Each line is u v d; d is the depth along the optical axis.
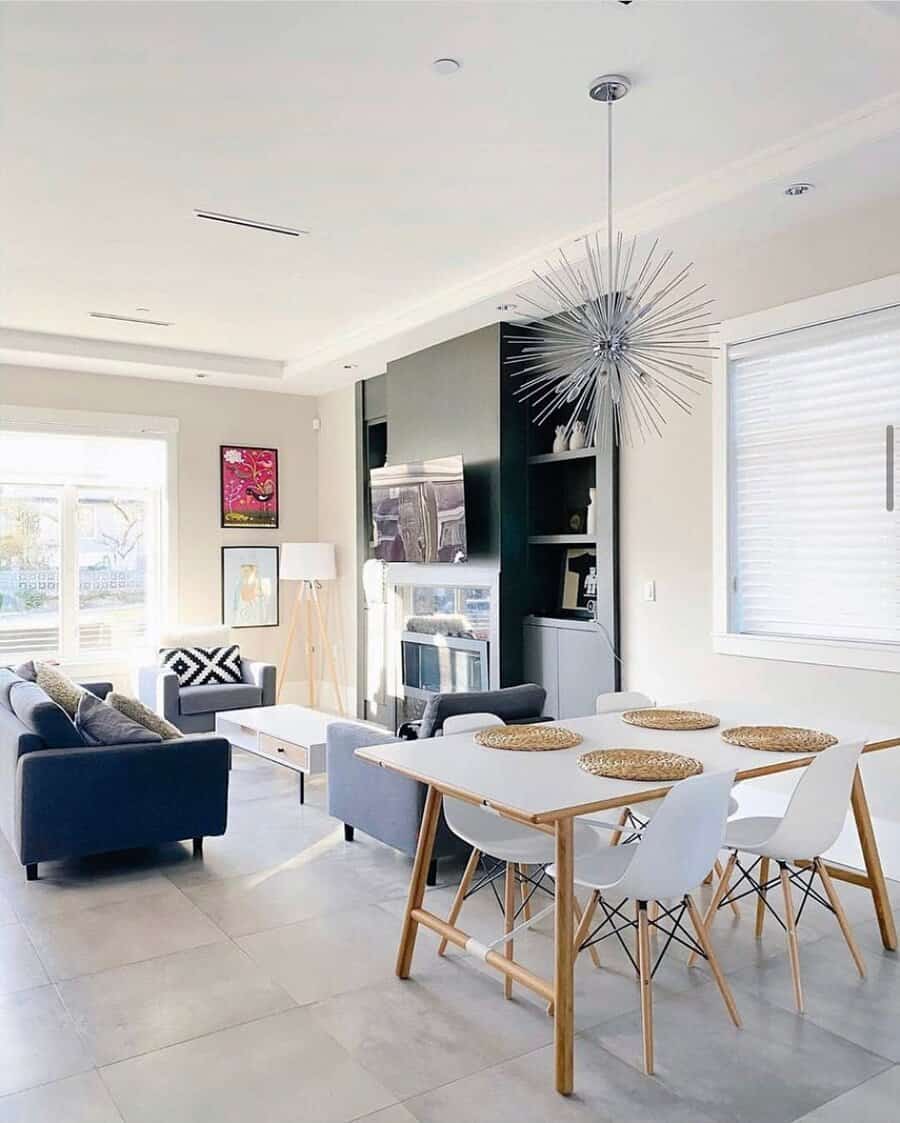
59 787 3.94
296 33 2.87
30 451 7.30
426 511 6.37
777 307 4.39
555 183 4.05
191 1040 2.65
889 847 3.97
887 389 4.02
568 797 2.49
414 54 2.99
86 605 7.60
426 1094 2.38
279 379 7.77
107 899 3.74
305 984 3.00
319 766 5.07
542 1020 2.77
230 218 4.45
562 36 2.90
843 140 3.46
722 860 4.21
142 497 7.84
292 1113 2.29
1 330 6.50
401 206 4.30
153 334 6.73
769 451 4.52
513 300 5.41
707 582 4.79
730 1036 2.67
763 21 2.82
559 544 6.07
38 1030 2.70
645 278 5.00
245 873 4.06
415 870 3.07
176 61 3.03
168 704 6.60
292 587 8.44
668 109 3.38
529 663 6.01
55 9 2.72
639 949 2.57
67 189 4.08
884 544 4.05
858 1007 2.84
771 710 3.80
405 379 6.93
